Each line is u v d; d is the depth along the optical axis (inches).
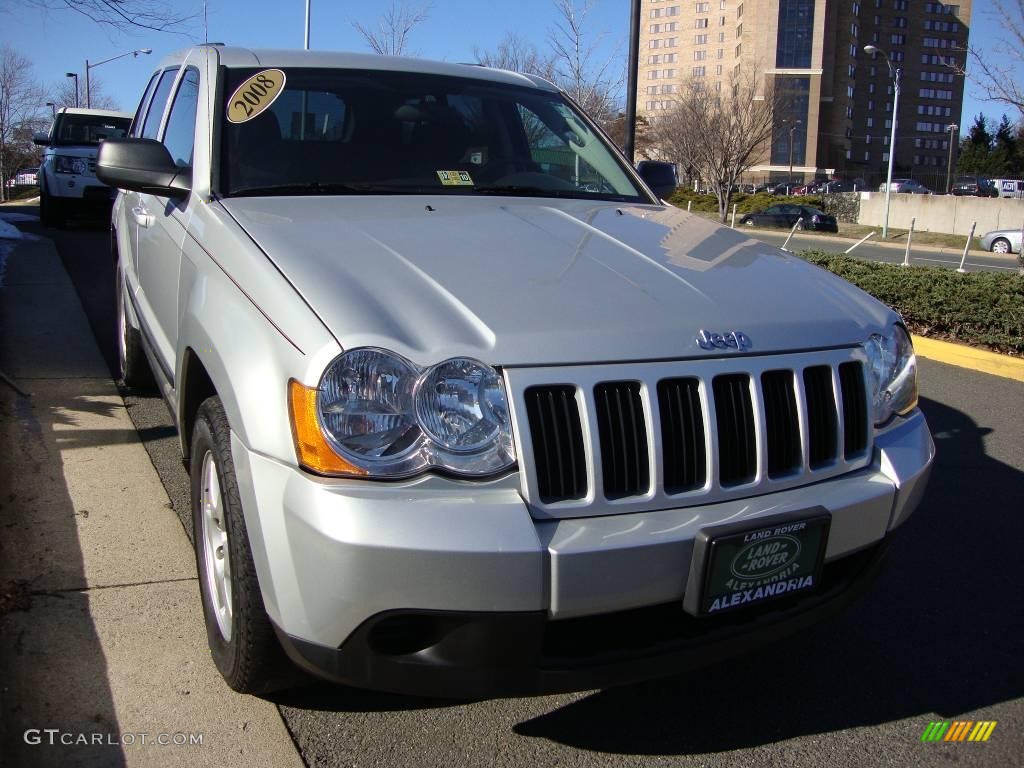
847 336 107.8
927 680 123.7
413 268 102.0
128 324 199.2
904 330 119.1
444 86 161.8
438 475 85.6
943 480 196.1
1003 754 108.8
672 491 93.0
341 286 95.2
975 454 212.4
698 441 94.3
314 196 132.2
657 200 164.4
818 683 122.0
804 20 3599.9
